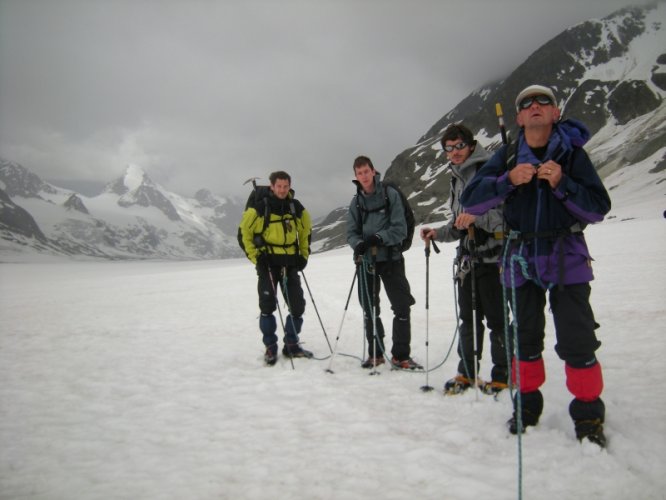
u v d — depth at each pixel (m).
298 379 5.06
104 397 4.68
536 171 2.80
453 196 4.46
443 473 2.72
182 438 3.49
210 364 6.05
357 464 2.91
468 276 4.30
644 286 9.00
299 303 6.14
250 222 5.88
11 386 5.20
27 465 3.10
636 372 4.23
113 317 11.73
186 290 21.11
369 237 5.00
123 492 2.69
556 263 2.97
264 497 2.59
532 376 3.26
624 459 2.72
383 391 4.45
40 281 46.12
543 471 2.68
